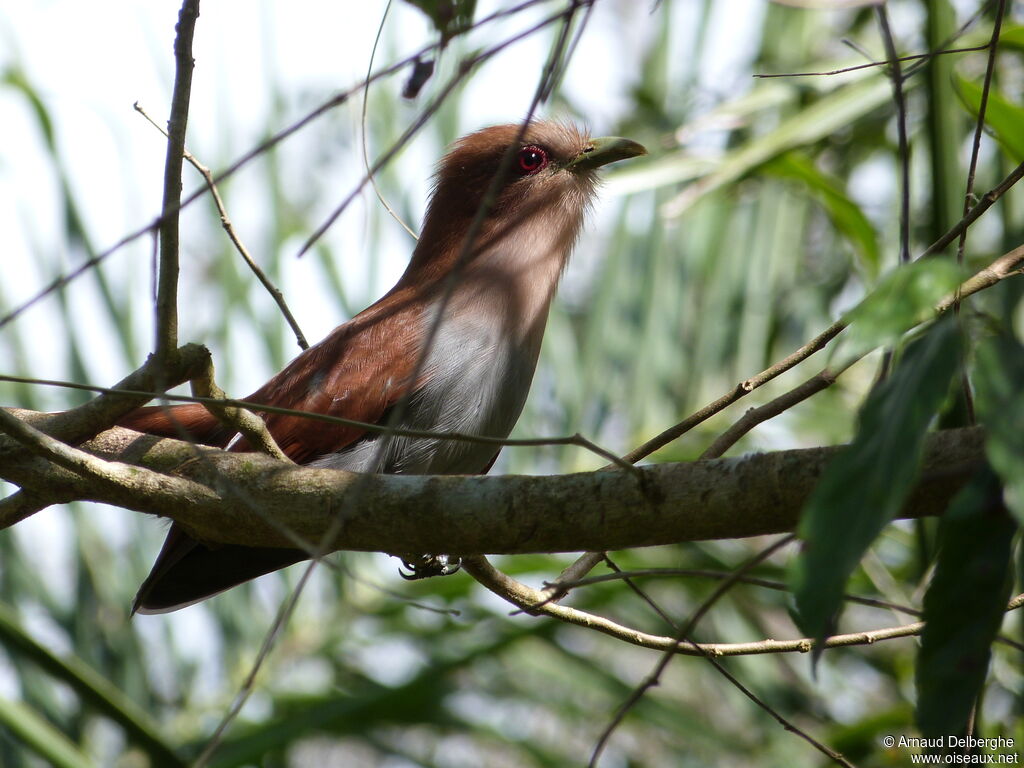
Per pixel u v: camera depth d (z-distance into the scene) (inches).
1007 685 358.0
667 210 338.0
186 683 408.2
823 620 137.0
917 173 426.3
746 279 442.0
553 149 411.8
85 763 318.3
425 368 363.6
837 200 369.7
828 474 143.2
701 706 555.5
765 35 441.1
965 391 198.7
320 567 426.9
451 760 536.1
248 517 235.5
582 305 499.2
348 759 576.1
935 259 146.9
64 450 234.7
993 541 150.1
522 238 395.9
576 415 430.6
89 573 411.5
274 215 463.2
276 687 407.5
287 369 382.9
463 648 414.0
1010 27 313.9
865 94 346.6
